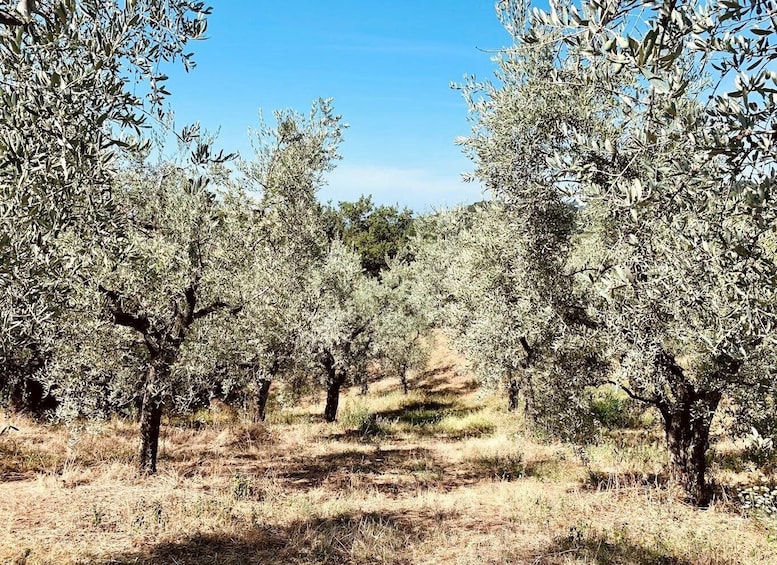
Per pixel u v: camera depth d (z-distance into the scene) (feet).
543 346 33.83
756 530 24.95
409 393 84.53
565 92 23.61
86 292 27.45
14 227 11.88
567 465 38.45
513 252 36.99
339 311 59.52
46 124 12.13
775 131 8.76
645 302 19.48
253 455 43.47
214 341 35.76
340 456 44.68
